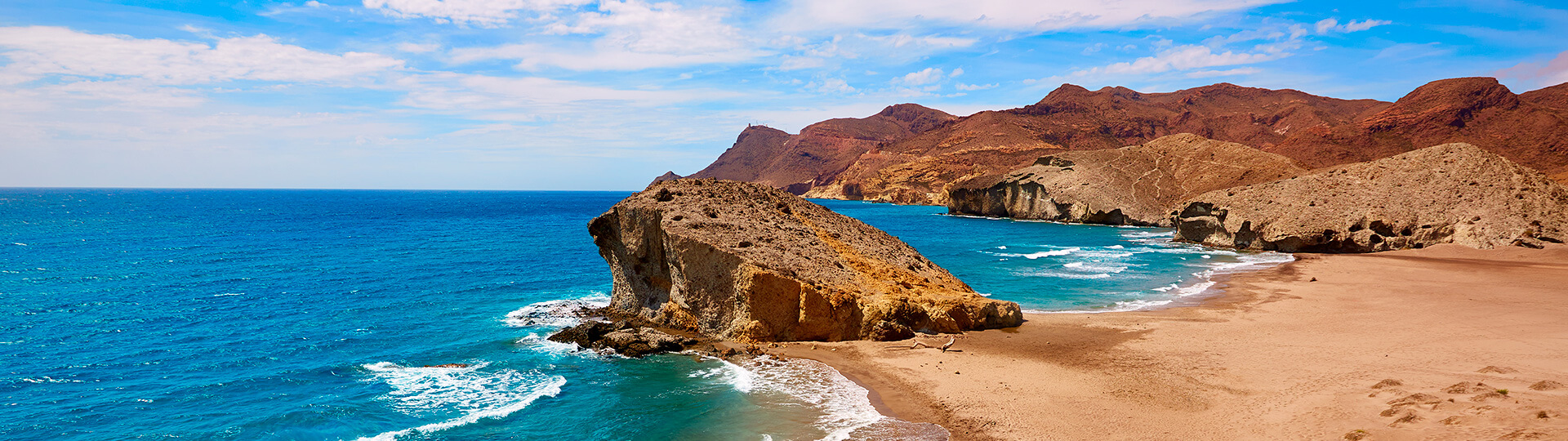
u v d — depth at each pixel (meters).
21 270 49.34
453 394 21.38
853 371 22.72
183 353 26.42
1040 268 52.91
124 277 46.16
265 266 52.28
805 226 33.19
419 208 189.12
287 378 23.14
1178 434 16.58
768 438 17.42
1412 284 40.56
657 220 30.19
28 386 22.28
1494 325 27.17
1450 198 65.00
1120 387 20.30
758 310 26.64
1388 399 17.22
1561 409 15.09
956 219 137.75
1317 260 56.47
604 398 20.81
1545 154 188.62
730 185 35.19
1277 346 24.53
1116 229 104.31
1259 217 68.94
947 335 26.97
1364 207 66.69
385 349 27.02
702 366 23.80
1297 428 16.12
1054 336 26.86
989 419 18.11
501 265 53.53
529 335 29.09
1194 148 129.75
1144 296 38.44
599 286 43.12
